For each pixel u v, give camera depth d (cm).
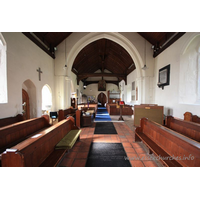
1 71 361
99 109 1389
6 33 361
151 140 293
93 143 354
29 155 164
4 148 232
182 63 479
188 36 442
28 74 474
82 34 716
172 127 353
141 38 719
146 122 332
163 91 617
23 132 296
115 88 1838
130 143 354
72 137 300
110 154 286
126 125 581
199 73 411
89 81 1812
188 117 410
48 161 202
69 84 771
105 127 542
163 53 618
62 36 692
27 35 463
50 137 229
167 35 582
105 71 1670
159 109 532
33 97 540
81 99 1608
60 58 721
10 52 378
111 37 735
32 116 544
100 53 1103
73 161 254
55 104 737
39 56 558
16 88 406
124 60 1066
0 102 364
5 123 346
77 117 527
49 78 663
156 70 696
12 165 145
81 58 1054
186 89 460
